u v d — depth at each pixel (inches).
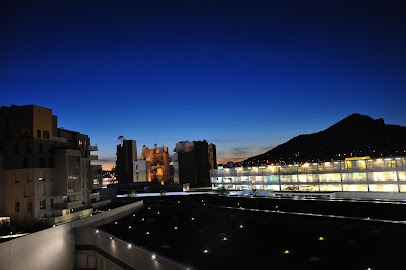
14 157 2263.8
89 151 3120.1
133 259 1428.4
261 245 1461.6
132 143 6520.7
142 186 5659.5
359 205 2117.4
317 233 1596.9
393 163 3599.9
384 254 1218.0
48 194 2324.1
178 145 6811.0
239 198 3034.0
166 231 1905.8
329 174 4205.2
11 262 1519.4
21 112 2303.2
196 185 6422.2
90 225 2158.0
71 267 1943.9
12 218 2214.6
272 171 4877.0
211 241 1590.8
